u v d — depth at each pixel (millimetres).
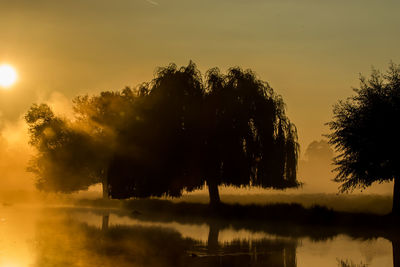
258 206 56375
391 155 48188
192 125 59344
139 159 60719
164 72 61438
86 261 25922
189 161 59344
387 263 27500
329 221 47094
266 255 29516
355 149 49344
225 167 58812
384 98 49750
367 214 49125
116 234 37875
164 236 37219
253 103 59125
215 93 59625
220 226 45750
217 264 26109
